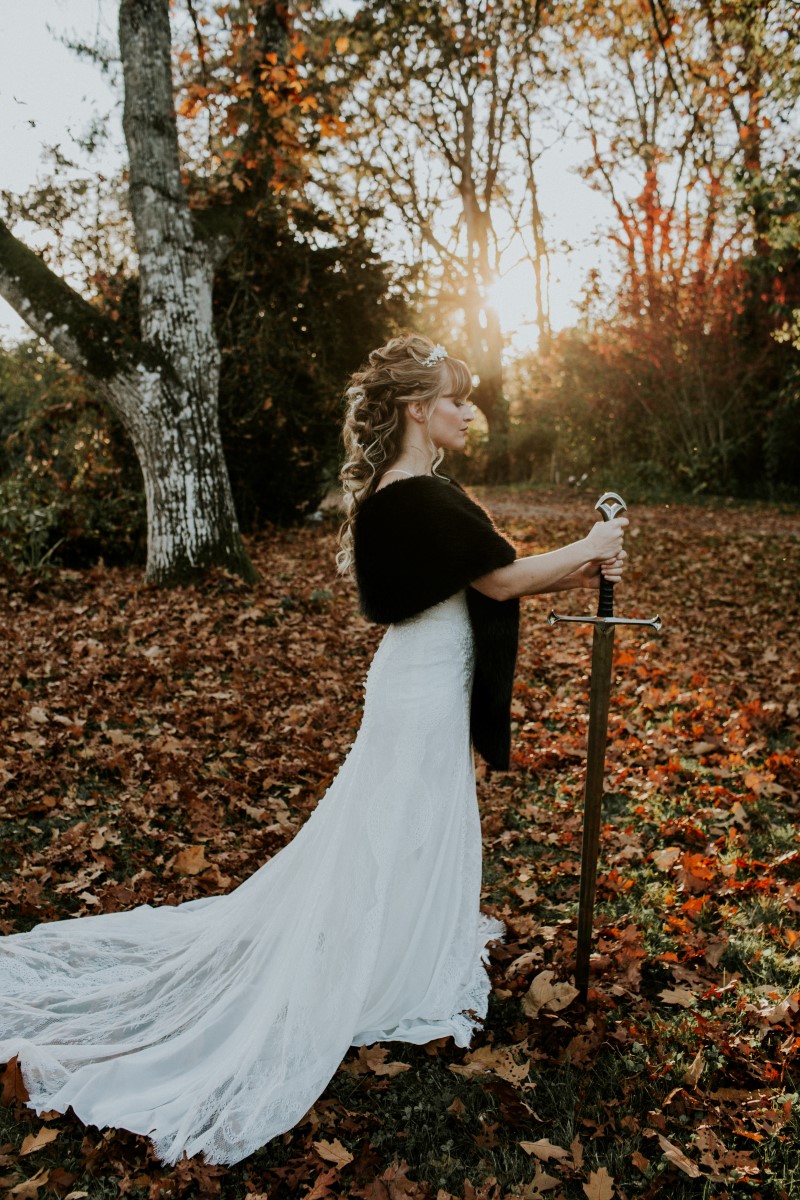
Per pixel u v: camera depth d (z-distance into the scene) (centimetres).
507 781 453
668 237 1906
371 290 1371
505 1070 249
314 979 243
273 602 824
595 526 243
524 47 2166
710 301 1830
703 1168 217
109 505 1071
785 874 359
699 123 1742
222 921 283
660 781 442
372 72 2084
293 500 1434
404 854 251
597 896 344
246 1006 260
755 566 1066
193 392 867
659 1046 256
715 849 376
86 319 835
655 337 1891
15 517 946
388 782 251
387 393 251
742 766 461
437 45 2070
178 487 869
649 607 871
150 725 524
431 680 251
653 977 296
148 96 820
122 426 1137
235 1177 219
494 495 2120
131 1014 264
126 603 828
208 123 1069
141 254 849
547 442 2469
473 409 263
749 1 1213
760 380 1823
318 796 436
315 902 249
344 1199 212
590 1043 257
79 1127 231
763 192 1214
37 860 363
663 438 2000
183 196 849
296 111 995
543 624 789
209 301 882
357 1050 260
